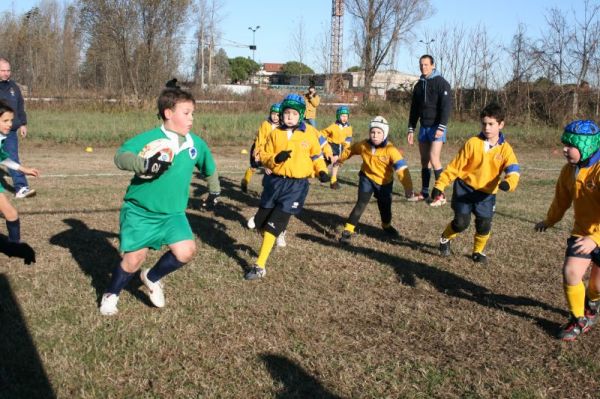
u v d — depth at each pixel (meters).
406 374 3.63
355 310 4.63
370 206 8.77
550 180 11.90
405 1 36.97
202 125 19.31
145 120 20.89
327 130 10.83
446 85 8.95
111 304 4.34
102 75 36.34
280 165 5.53
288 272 5.51
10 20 39.47
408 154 17.05
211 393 3.33
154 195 4.12
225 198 9.12
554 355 3.96
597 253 4.16
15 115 8.21
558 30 22.34
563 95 21.80
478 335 4.23
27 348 3.78
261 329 4.20
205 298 4.74
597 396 3.44
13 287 4.82
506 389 3.48
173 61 30.78
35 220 7.09
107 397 3.28
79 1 29.80
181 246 4.23
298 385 3.46
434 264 5.94
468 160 5.83
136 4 29.11
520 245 6.73
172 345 3.90
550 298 5.05
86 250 5.91
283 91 32.66
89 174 11.14
